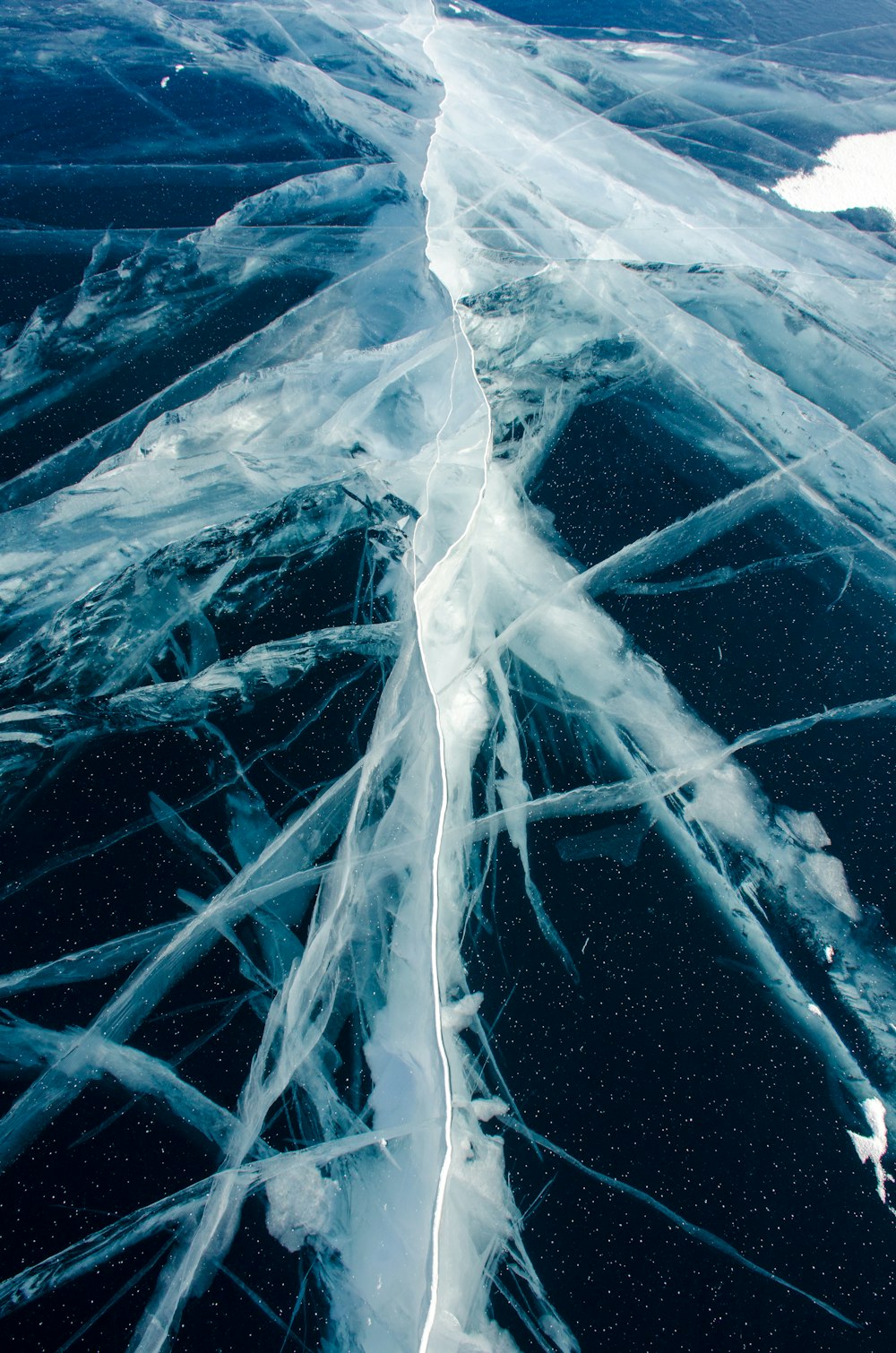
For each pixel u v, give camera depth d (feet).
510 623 10.75
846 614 11.19
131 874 8.57
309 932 8.43
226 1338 6.75
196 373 12.24
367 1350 6.75
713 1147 7.77
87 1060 7.73
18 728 9.18
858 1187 7.68
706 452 12.65
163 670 9.69
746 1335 7.04
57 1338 6.69
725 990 8.52
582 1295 7.10
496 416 12.60
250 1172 7.36
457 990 8.34
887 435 13.15
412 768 9.39
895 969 8.77
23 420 11.50
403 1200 7.29
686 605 11.13
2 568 10.18
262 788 9.11
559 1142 7.68
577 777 9.72
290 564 10.57
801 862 9.35
